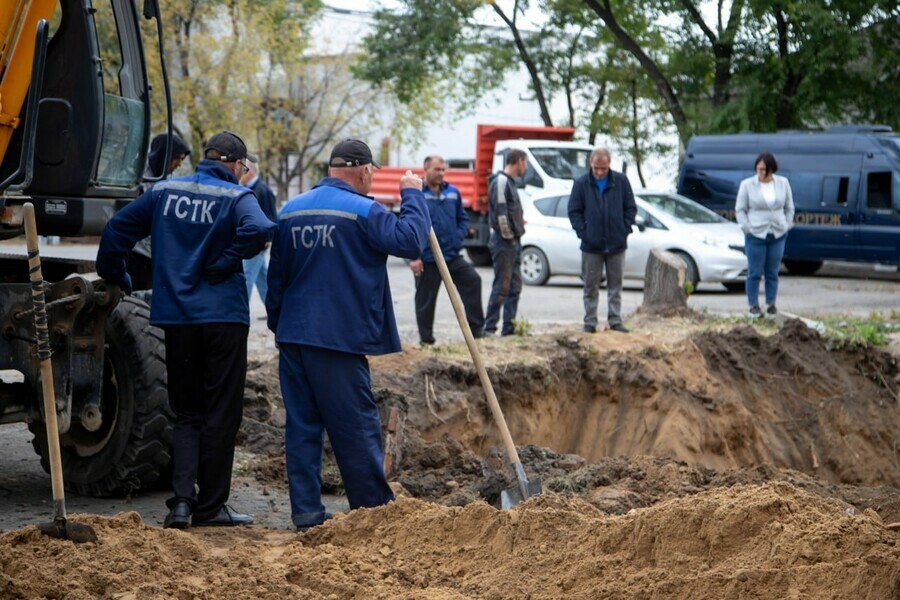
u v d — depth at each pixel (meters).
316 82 36.16
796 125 27.53
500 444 10.23
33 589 4.38
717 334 12.51
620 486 7.23
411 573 4.77
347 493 6.02
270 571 4.76
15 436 8.82
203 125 32.19
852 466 12.02
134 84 6.83
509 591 4.50
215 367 6.10
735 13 26.05
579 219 12.06
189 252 6.07
